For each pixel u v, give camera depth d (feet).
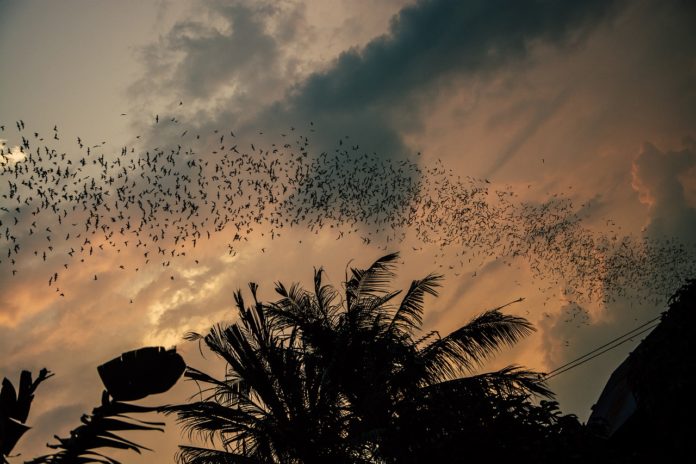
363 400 46.75
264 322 50.85
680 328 32.86
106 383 16.22
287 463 45.83
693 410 32.53
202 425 46.85
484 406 42.57
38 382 17.60
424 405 45.70
